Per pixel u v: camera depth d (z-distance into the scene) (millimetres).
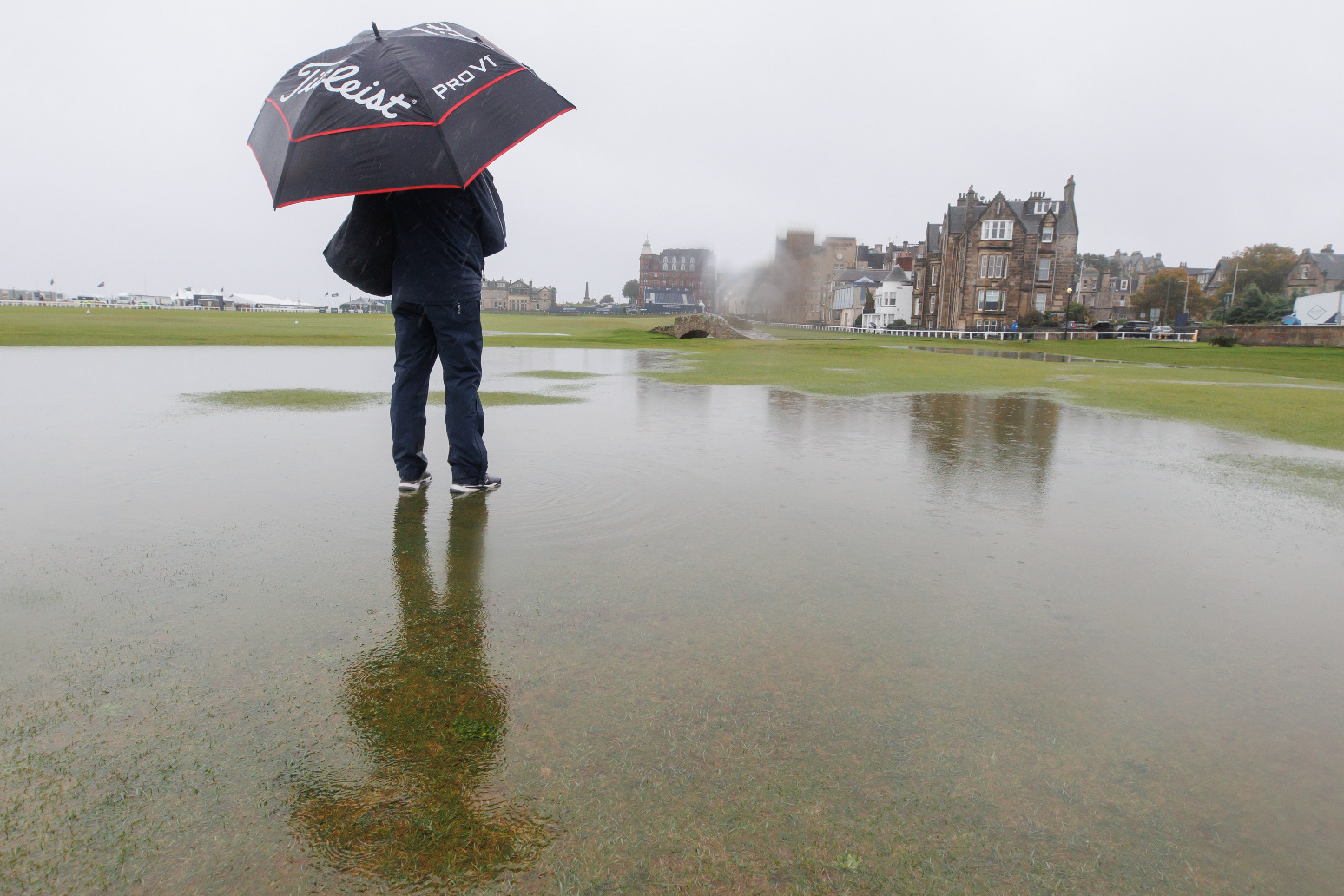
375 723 1579
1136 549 2941
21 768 1392
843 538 3004
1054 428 6148
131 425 5309
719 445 5020
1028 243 54906
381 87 3020
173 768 1407
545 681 1779
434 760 1457
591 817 1306
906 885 1165
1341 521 3381
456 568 2551
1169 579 2592
